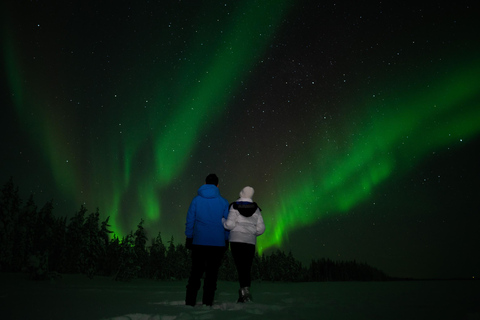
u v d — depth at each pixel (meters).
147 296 6.45
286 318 2.99
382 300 5.07
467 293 6.71
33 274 12.10
